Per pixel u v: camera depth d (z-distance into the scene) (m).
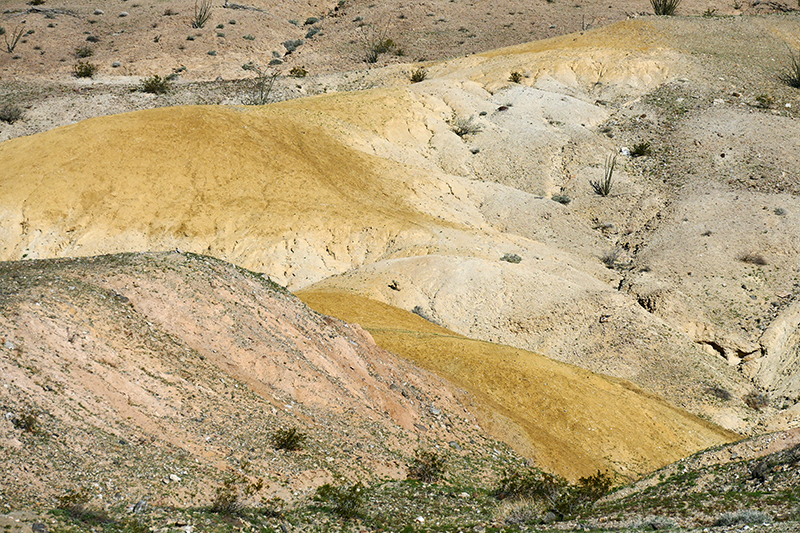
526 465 23.89
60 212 48.97
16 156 52.09
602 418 27.81
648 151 63.78
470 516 18.56
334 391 22.25
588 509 19.67
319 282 44.94
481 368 28.55
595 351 39.03
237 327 21.81
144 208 50.00
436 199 57.00
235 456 17.72
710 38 82.81
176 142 54.00
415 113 68.62
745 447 22.89
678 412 31.48
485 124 68.81
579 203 57.78
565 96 72.69
